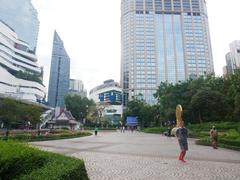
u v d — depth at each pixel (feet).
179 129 38.58
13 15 443.32
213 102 163.84
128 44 525.75
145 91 493.36
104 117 367.04
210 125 145.59
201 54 518.37
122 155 44.11
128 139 100.53
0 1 418.72
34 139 80.84
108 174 26.61
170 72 506.89
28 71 424.46
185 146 37.73
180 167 31.32
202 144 74.38
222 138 70.90
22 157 17.24
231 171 28.73
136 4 538.47
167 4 540.93
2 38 352.08
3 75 318.45
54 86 624.18
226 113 171.73
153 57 511.81
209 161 37.37
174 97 199.52
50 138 88.33
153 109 303.27
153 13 535.60
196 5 543.39
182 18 534.37
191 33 527.40
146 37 521.65
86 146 62.54
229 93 158.10
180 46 521.65
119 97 479.41
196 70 508.53
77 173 17.85
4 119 149.59
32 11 508.12
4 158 15.78
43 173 15.17
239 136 71.61
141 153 47.83
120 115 444.55
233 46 421.59
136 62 507.71
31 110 154.81
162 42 521.65
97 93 511.40
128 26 535.19
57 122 203.10
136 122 320.29
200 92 169.68
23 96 332.19
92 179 24.12
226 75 187.32
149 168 30.42
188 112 185.88
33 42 500.74
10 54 377.71
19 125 210.59
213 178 24.84
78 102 333.21
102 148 57.77
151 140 95.35
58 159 20.45
